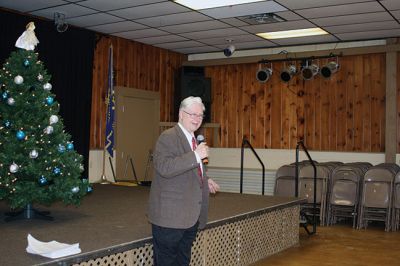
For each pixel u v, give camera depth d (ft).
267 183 28.53
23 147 13.43
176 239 9.77
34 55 14.17
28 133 13.65
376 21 22.62
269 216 17.31
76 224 13.46
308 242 19.65
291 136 28.84
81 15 22.17
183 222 9.64
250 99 30.19
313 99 28.22
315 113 28.17
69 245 10.57
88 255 10.07
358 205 23.36
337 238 20.43
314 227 21.42
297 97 28.71
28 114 13.80
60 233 12.19
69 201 14.35
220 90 31.19
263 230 16.93
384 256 17.24
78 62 24.36
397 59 25.86
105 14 22.02
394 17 21.89
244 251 15.78
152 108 29.53
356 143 27.02
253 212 15.88
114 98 26.22
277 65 29.32
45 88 14.30
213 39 27.22
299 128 28.60
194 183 9.91
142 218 14.46
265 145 29.60
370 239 20.24
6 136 13.58
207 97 30.32
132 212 15.56
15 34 21.18
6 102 13.74
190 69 30.09
